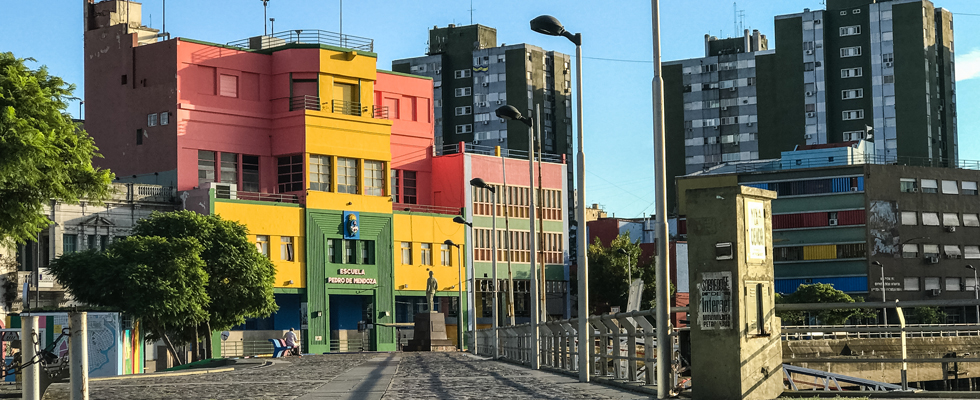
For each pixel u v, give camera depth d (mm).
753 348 16281
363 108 91188
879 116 143750
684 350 18891
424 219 95188
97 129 88750
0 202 25703
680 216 120312
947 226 116500
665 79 154375
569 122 156875
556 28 28188
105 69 88562
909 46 143000
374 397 20078
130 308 53281
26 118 24391
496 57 152375
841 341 61375
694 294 16531
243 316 63875
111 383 29609
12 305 66875
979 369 63969
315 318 85938
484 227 100375
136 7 91750
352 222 88625
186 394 22938
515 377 27781
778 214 116062
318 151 87375
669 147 153625
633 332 22000
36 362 17109
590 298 110250
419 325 75812
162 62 84688
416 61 156125
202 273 57031
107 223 76750
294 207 85562
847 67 145625
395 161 96938
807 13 147500
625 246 109688
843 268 113688
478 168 100312
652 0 19797
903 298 113500
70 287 54938
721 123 151250
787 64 148125
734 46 155625
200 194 80625
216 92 85688
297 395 21391
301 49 88125
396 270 92562
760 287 16500
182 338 62594
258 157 87812
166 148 83875
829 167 114938
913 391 16328
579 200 26906
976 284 114688
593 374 25562
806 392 16719
